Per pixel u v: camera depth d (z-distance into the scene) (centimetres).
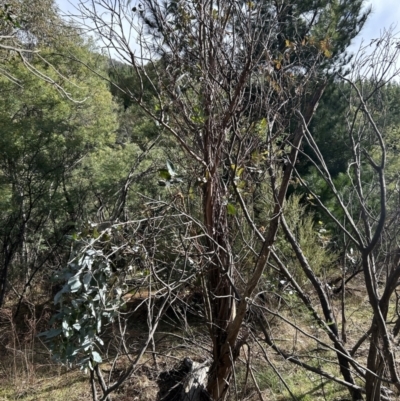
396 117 550
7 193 675
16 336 598
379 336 307
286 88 319
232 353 314
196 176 296
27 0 848
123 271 241
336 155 902
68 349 217
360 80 328
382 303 307
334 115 891
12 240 714
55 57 923
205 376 364
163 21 274
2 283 701
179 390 358
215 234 313
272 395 438
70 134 746
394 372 285
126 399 432
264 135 330
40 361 566
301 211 738
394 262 316
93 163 732
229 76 293
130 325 564
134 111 709
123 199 312
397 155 593
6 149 666
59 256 700
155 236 259
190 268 328
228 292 320
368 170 779
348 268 669
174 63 287
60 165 707
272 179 293
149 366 473
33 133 680
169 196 321
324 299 364
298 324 556
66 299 222
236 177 276
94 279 221
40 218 741
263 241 290
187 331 355
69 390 489
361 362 497
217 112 297
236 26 296
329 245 781
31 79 728
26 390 498
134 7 262
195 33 287
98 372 302
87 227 232
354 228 303
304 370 494
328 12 429
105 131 819
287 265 616
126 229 275
